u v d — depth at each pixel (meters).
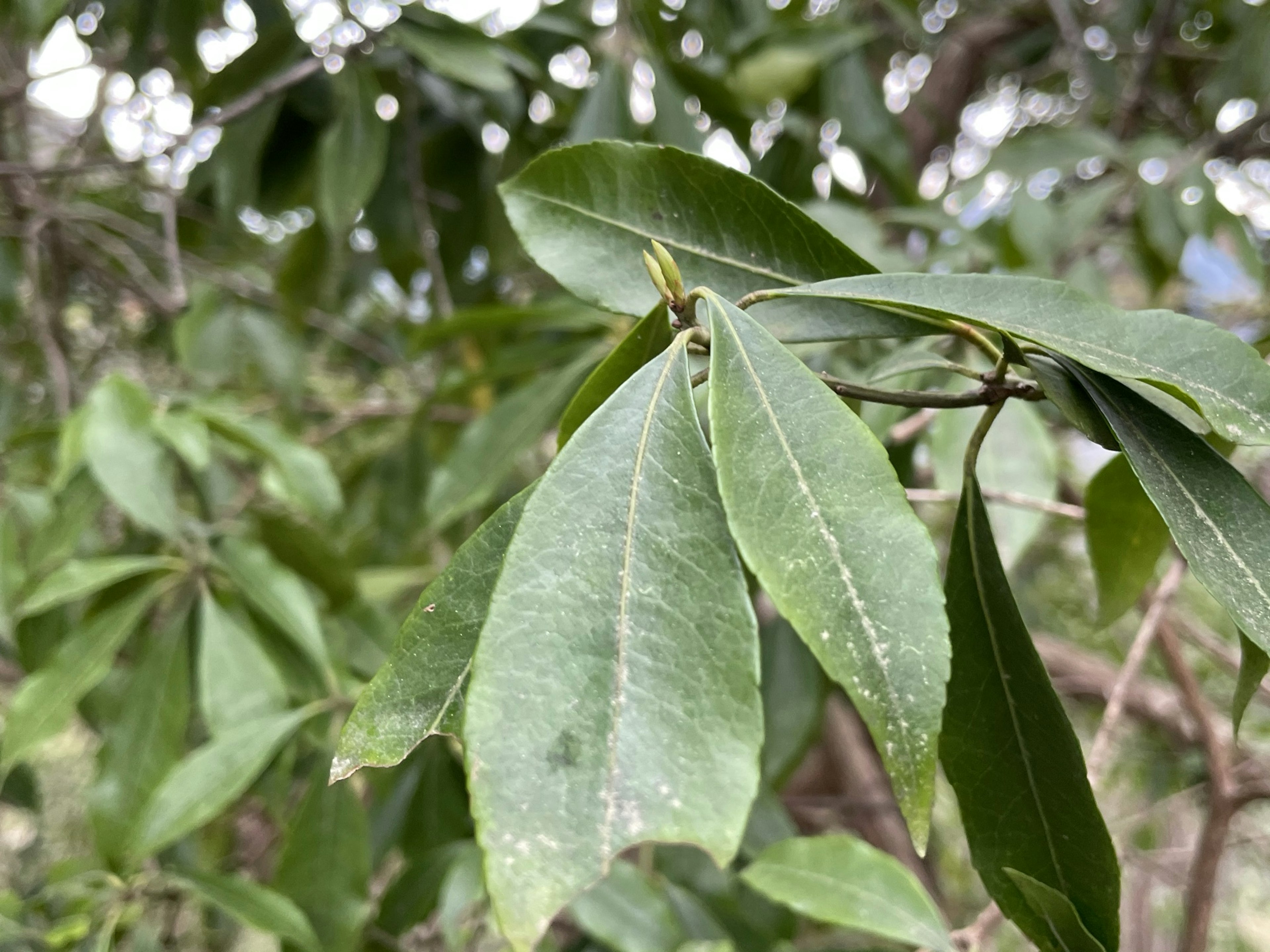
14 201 0.66
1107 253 0.87
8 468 0.67
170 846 0.49
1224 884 1.01
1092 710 1.00
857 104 0.68
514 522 0.17
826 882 0.35
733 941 0.49
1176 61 0.87
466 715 0.13
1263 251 0.80
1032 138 0.63
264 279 0.80
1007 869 0.19
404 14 0.50
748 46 0.66
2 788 0.54
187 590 0.44
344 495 0.78
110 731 0.40
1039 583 1.13
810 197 0.70
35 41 0.47
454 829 0.50
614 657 0.14
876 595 0.14
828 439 0.16
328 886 0.40
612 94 0.56
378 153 0.52
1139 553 0.25
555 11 0.63
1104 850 0.19
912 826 0.14
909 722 0.14
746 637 0.14
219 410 0.49
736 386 0.16
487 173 0.67
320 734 0.42
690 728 0.13
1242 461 0.59
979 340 0.20
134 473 0.42
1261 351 0.32
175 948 0.48
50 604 0.43
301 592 0.43
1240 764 0.53
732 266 0.21
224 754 0.38
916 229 0.80
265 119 0.55
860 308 0.21
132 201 0.85
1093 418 0.18
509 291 0.81
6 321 0.69
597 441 0.15
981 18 0.98
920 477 0.62
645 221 0.22
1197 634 0.57
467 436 0.50
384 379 1.01
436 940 0.54
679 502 0.15
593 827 0.13
